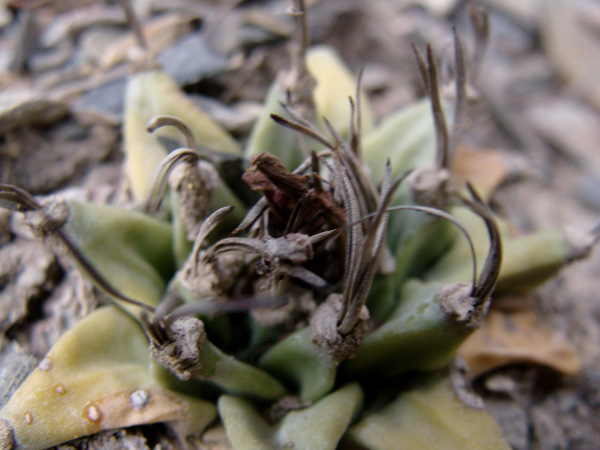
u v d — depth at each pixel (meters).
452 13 0.08
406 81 0.07
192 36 0.06
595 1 0.09
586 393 0.05
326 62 0.05
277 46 0.07
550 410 0.05
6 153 0.05
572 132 0.09
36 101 0.05
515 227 0.06
